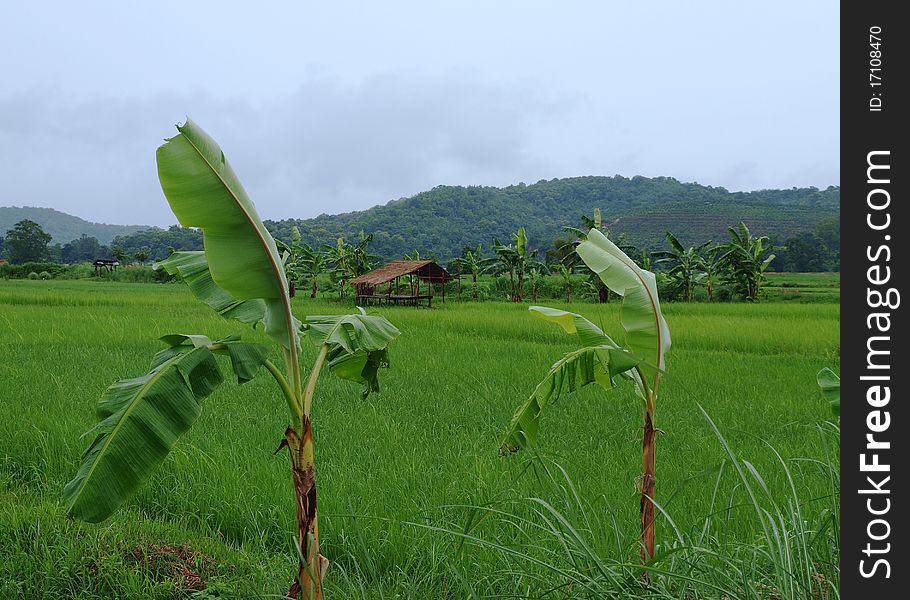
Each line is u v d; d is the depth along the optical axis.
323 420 8.77
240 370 3.22
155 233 162.25
